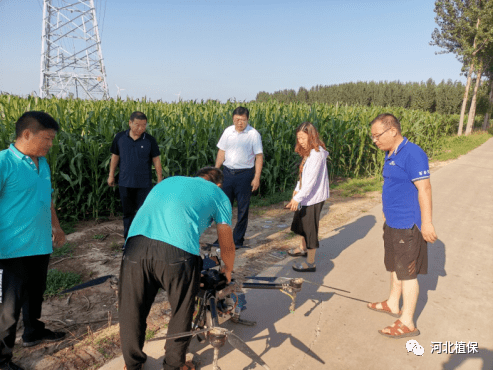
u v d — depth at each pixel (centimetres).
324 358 256
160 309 318
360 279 383
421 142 1400
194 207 212
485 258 453
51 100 927
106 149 584
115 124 640
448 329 298
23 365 238
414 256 274
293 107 1188
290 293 263
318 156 355
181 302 206
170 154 661
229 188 459
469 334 292
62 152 562
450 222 600
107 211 623
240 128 446
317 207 377
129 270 203
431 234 260
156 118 704
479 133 3011
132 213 461
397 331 284
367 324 301
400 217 274
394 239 280
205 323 252
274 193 780
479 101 3328
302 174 375
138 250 202
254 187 470
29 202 220
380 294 353
